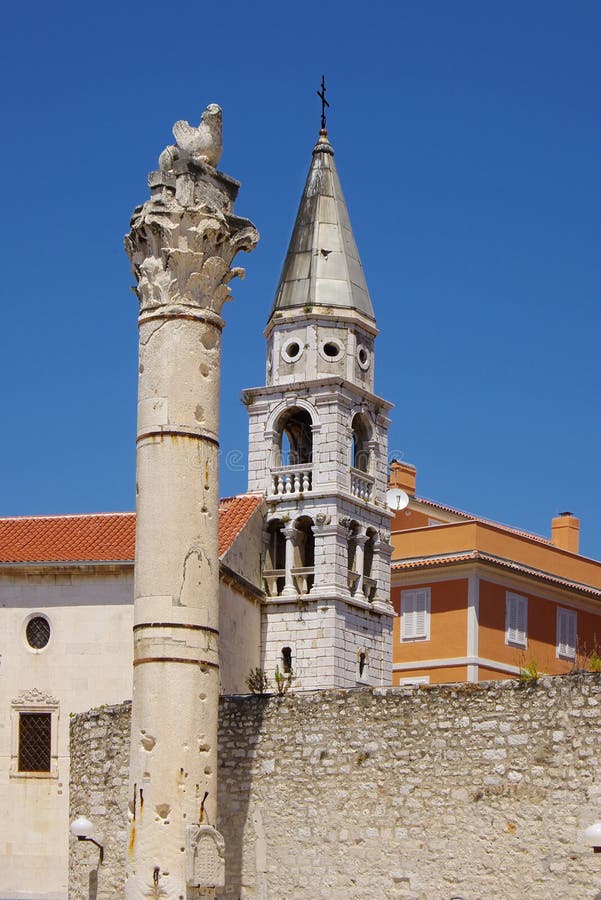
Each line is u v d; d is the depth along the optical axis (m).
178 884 34.84
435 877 36.03
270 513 66.12
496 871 35.28
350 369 67.88
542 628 79.81
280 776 38.50
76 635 54.75
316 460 66.38
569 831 34.56
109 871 41.25
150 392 37.12
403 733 37.12
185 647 35.88
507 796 35.47
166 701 35.56
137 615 36.34
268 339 69.12
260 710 39.09
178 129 38.69
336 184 70.81
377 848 36.91
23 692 54.69
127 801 39.16
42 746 54.44
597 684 34.88
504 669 76.62
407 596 77.88
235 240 38.47
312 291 68.19
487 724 36.06
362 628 65.94
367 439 68.81
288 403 67.19
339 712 38.12
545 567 81.31
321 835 37.66
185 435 36.81
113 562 54.53
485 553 77.38
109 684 54.19
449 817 36.12
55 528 58.22
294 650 64.31
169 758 35.34
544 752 35.22
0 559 55.53
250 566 63.88
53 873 53.25
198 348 37.34
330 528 65.25
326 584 64.69
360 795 37.38
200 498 36.75
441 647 76.25
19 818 53.84
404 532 79.44
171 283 37.41
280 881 37.91
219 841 35.34
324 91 71.50
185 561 36.28
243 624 62.28
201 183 38.06
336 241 69.44
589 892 34.09
